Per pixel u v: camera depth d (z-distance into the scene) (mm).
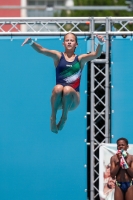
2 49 47688
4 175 47000
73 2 86500
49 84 47594
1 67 47688
